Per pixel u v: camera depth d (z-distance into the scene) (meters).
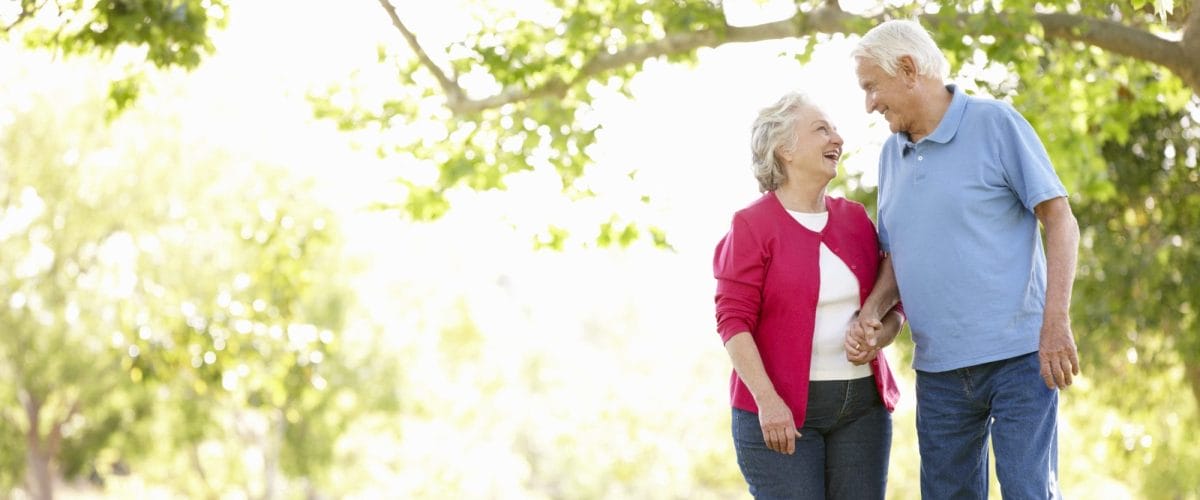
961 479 3.55
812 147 3.58
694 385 26.80
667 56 8.28
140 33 6.55
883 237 3.70
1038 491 3.32
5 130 20.16
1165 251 9.87
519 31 8.27
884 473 3.71
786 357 3.57
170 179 19.16
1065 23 6.05
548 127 8.62
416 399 26.30
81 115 20.05
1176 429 12.77
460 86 8.16
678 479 25.86
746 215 3.64
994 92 7.15
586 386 27.70
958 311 3.42
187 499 27.05
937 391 3.53
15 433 24.34
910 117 3.51
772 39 6.87
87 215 19.89
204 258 18.36
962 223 3.42
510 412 29.81
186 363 12.62
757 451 3.64
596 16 7.84
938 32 6.13
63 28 6.65
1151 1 5.34
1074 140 7.43
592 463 26.75
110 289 20.58
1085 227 10.01
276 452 25.45
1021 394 3.36
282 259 13.23
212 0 6.80
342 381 24.45
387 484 27.06
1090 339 10.19
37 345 21.89
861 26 6.20
